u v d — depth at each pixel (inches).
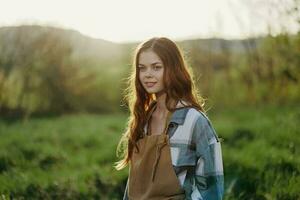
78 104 716.7
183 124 131.3
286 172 274.1
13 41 679.7
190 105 134.0
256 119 487.5
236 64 662.5
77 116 668.1
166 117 134.6
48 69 695.7
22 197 269.4
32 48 685.3
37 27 693.9
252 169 293.0
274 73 609.3
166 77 134.6
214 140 131.7
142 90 140.2
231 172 294.2
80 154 397.1
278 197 248.1
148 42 137.2
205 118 133.3
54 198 280.2
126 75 729.6
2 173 328.2
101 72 740.7
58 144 431.2
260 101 631.8
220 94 666.8
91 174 318.7
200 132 130.6
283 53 511.2
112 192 294.5
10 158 361.1
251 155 323.9
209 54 685.3
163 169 130.5
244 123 470.0
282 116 461.1
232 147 383.6
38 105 690.8
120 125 545.3
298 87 593.9
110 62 762.2
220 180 131.0
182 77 135.7
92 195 286.2
